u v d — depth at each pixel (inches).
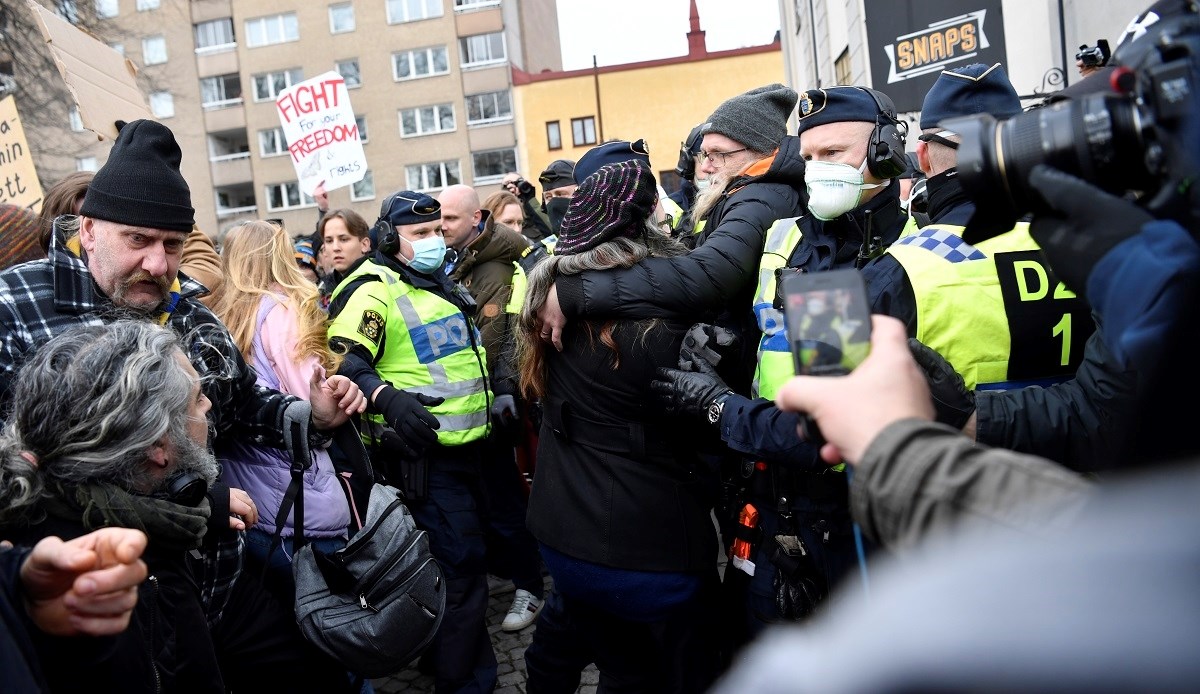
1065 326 69.1
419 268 138.2
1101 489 24.4
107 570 51.9
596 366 90.6
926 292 69.7
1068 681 17.6
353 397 99.5
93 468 64.1
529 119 1557.6
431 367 134.0
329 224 200.5
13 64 723.4
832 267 85.9
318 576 91.4
